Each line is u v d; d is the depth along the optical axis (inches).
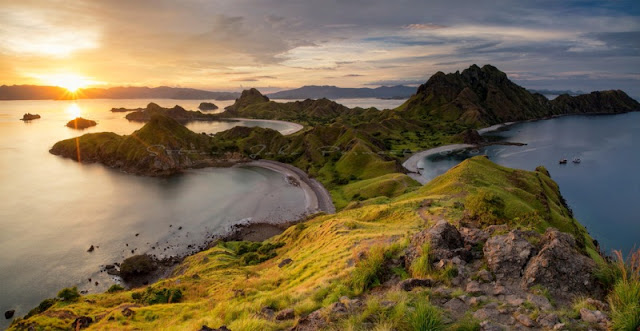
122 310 1096.8
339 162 7864.2
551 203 3454.7
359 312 449.4
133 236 4173.2
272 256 2369.6
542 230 1734.7
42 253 3646.7
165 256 3604.8
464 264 557.6
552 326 370.9
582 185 6505.9
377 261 614.9
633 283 396.8
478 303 440.1
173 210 5226.4
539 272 474.9
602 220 4790.8
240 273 1834.4
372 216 2321.6
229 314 598.9
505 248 547.5
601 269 463.8
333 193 5954.7
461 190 3016.7
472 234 661.3
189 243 3976.4
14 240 3986.2
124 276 3132.4
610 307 393.1
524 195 3036.4
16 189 6338.6
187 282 1628.9
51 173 7706.7
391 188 5319.9
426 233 649.6
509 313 409.7
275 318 522.0
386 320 404.5
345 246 1306.6
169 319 959.6
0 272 3230.8
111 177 7529.5
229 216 4950.8
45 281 3073.3
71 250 3735.2
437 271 545.0
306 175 7490.2
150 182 7150.6
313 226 2536.9
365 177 6825.8
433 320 379.9
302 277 969.5
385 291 542.3
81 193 6166.3
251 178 7460.6
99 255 3622.0
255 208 5295.3
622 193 5984.3
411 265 586.2
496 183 3464.6
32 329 1157.1
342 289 564.7
